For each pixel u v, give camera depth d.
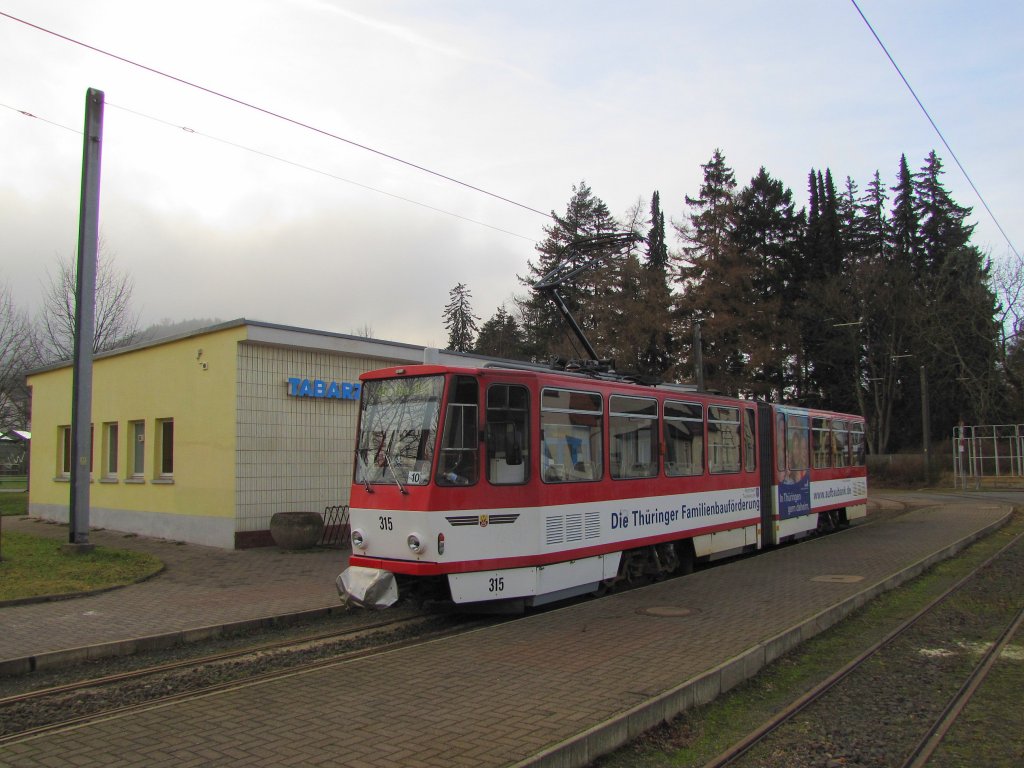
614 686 5.95
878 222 55.94
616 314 42.12
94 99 13.83
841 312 47.88
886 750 5.28
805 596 9.80
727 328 40.81
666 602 9.43
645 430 11.24
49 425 21.47
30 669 7.27
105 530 18.17
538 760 4.52
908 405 54.69
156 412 16.92
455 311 69.12
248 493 14.95
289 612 9.36
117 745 4.93
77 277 13.76
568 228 47.84
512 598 8.93
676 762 4.98
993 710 6.14
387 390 9.22
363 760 4.60
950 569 13.16
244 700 5.81
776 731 5.63
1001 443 44.66
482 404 8.82
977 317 43.84
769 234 51.53
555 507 9.37
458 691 5.92
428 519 8.35
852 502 19.91
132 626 8.59
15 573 11.34
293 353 15.86
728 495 13.37
